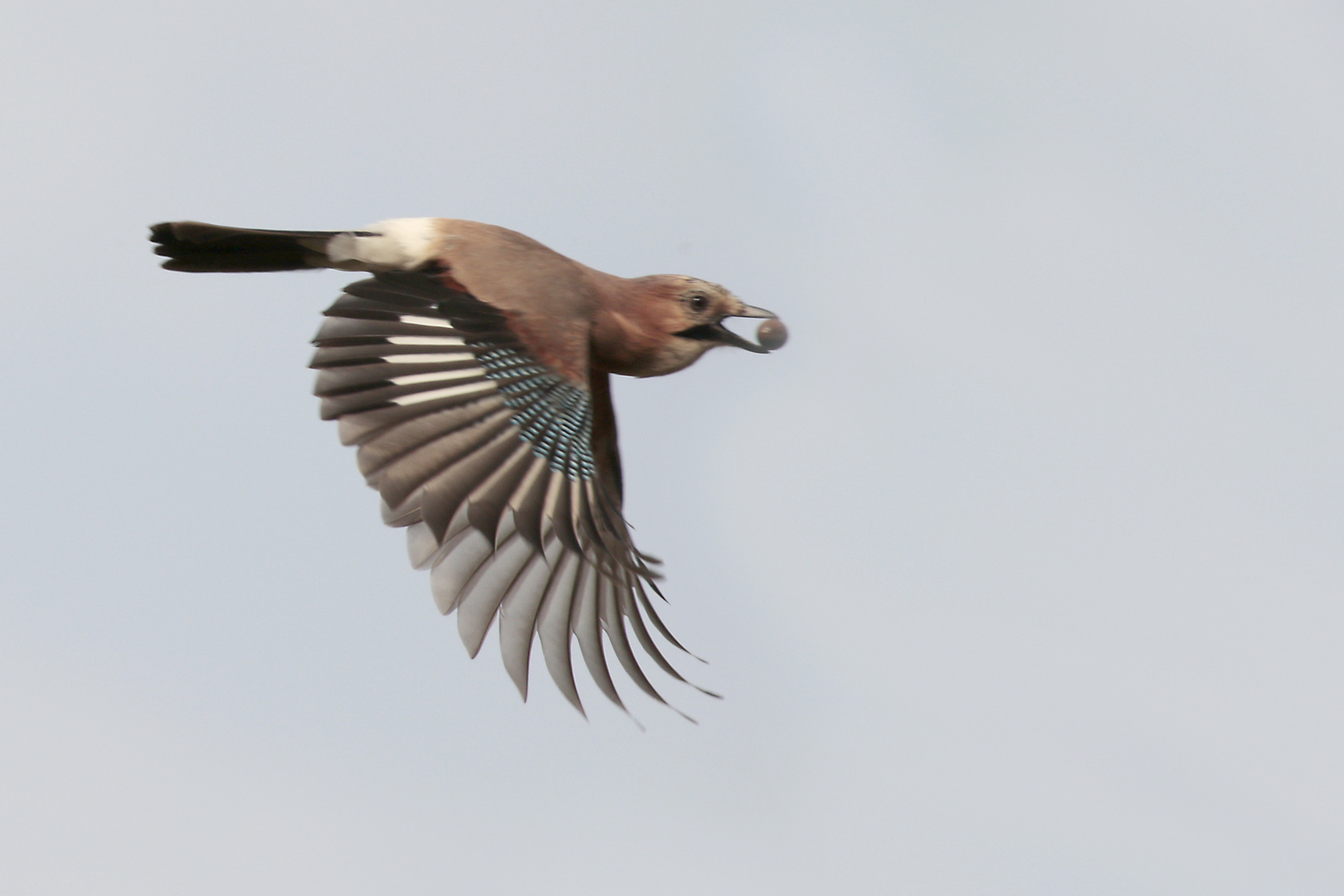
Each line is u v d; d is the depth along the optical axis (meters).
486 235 11.92
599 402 13.36
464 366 10.59
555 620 11.12
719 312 13.31
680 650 11.20
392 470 9.96
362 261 11.89
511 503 10.04
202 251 11.91
